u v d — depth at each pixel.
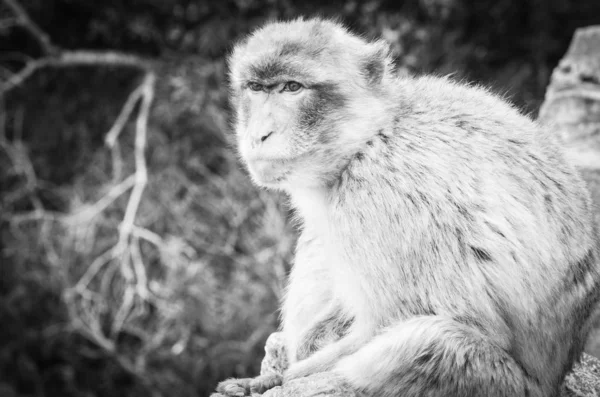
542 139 5.99
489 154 5.65
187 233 14.31
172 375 13.80
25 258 14.70
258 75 5.82
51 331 14.33
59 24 16.12
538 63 14.87
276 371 6.64
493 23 15.31
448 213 5.48
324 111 5.77
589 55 10.24
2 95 15.60
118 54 15.52
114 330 14.01
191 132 15.06
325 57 5.82
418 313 5.49
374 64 5.96
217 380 13.64
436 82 6.31
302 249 6.61
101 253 14.50
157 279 14.29
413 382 5.30
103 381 14.47
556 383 5.80
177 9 15.44
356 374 5.43
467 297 5.44
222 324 13.62
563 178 5.88
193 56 15.29
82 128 15.82
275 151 5.75
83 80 16.14
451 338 5.28
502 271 5.45
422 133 5.73
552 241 5.58
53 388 14.82
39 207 14.96
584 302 5.81
